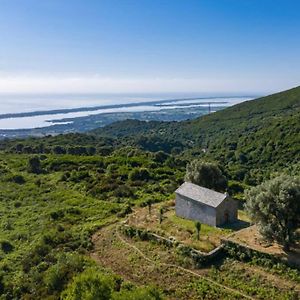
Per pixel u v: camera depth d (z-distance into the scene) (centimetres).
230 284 4141
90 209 7331
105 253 5334
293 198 4338
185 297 4094
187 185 5991
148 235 5338
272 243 4584
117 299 3369
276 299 3797
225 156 17788
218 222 5447
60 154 15088
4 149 18088
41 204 7950
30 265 5300
